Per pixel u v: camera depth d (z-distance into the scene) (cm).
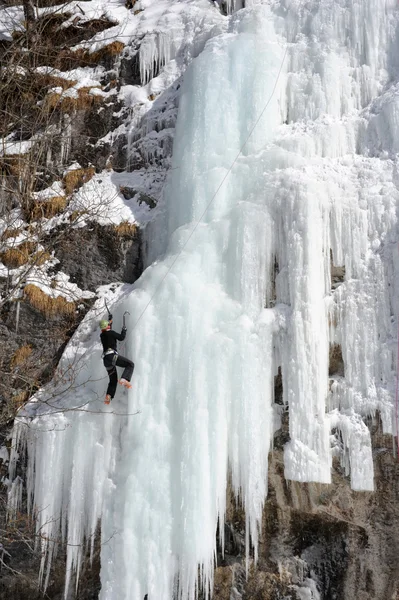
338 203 955
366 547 932
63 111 1358
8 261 1191
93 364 1021
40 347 1142
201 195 1062
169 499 905
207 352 923
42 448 974
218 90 1117
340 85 1112
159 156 1258
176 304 958
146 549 898
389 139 1024
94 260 1188
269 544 975
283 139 1067
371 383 883
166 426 925
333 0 1157
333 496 903
